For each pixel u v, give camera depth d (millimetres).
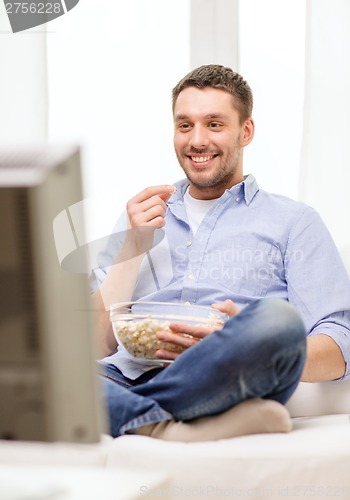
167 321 2006
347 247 2404
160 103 3242
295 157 3207
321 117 3137
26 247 882
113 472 1086
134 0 3238
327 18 3145
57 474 1077
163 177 3234
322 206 3129
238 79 2512
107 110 3238
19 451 1605
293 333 1729
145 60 3246
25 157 900
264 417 1730
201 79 2480
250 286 2326
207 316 2053
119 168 3240
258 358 1719
